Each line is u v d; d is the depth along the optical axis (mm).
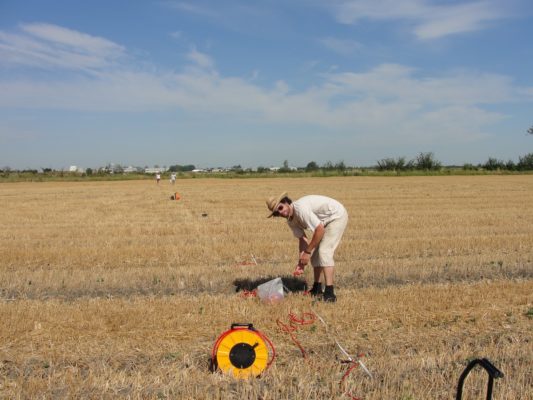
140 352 5801
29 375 5250
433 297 7863
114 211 22578
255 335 5234
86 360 5594
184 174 72000
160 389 4887
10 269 10789
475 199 27219
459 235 14664
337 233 7645
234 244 13203
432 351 5848
